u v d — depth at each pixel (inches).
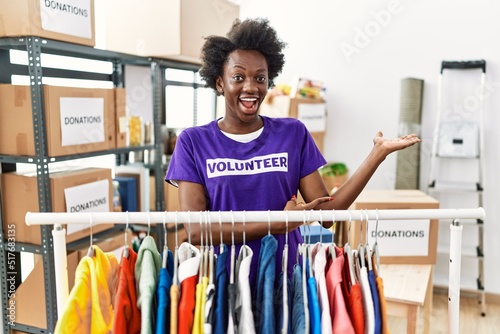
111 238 91.9
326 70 138.3
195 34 105.6
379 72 132.5
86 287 35.1
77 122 83.7
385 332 36.1
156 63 106.7
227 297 35.7
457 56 124.2
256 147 45.6
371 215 39.3
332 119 139.4
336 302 35.8
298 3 138.7
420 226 80.6
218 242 42.6
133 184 108.0
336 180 129.3
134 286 36.8
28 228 80.1
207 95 149.7
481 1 120.2
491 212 125.0
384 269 78.8
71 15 81.0
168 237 112.3
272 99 120.3
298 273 37.5
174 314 33.6
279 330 37.3
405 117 126.8
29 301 81.7
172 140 125.0
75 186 83.4
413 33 127.7
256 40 44.4
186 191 45.6
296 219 38.7
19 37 75.0
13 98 77.2
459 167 128.0
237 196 44.8
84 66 104.4
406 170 127.1
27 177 78.9
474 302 127.4
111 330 36.7
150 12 102.4
